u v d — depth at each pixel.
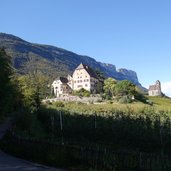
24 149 35.28
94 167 28.62
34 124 72.19
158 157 27.61
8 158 33.94
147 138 53.78
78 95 184.00
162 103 181.38
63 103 154.38
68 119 76.00
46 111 89.25
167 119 61.28
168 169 27.00
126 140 56.34
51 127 73.75
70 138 61.47
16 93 95.00
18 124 62.84
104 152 28.41
